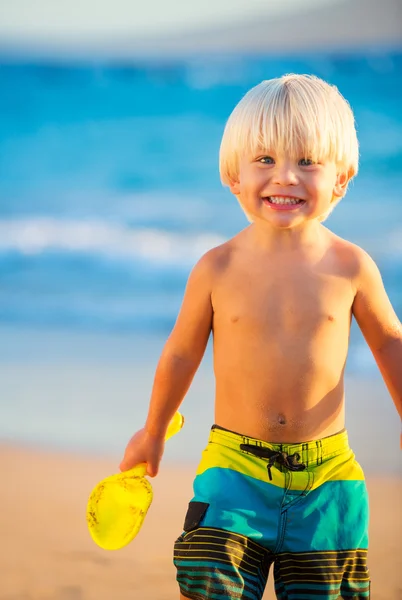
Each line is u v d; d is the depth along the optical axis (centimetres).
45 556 415
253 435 277
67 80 2336
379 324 285
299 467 271
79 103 2262
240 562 263
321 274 279
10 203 1662
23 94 2289
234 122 279
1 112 2234
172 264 1260
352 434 615
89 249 1334
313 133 267
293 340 275
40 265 1248
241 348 278
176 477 524
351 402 684
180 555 269
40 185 1805
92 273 1208
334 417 280
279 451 273
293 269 278
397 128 1978
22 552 419
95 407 662
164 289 1126
